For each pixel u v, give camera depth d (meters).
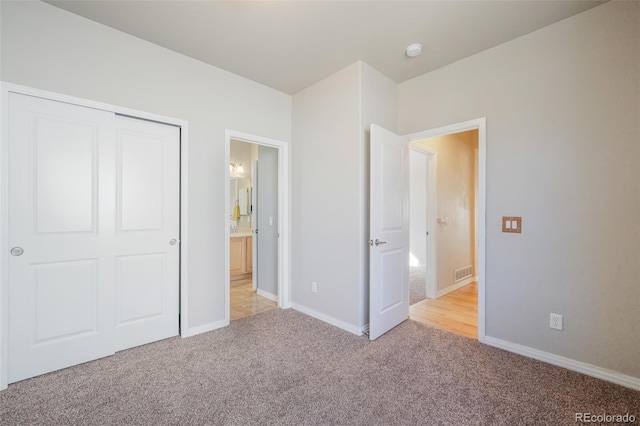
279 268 3.39
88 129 2.12
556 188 2.11
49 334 1.98
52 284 1.99
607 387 1.83
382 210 2.61
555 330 2.12
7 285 1.83
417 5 1.92
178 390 1.80
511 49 2.31
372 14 2.02
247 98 3.00
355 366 2.09
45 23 1.94
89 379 1.91
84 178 2.11
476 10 1.97
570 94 2.05
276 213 3.73
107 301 2.21
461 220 4.46
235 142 5.36
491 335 2.43
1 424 1.50
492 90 2.42
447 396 1.75
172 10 1.99
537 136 2.19
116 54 2.22
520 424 1.52
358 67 2.64
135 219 2.35
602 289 1.93
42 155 1.95
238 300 3.73
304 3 1.91
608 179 1.91
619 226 1.87
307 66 2.75
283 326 2.84
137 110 2.32
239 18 2.07
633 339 1.83
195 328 2.63
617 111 1.88
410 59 2.61
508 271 2.33
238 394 1.76
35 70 1.91
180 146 2.59
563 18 2.05
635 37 1.82
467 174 4.63
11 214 1.84
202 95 2.68
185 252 2.57
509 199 2.32
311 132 3.14
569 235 2.06
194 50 2.49
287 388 1.83
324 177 2.98
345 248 2.77
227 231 2.84
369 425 1.51
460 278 4.43
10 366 1.84
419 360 2.18
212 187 2.74
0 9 1.80
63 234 2.03
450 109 2.68
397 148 2.84
